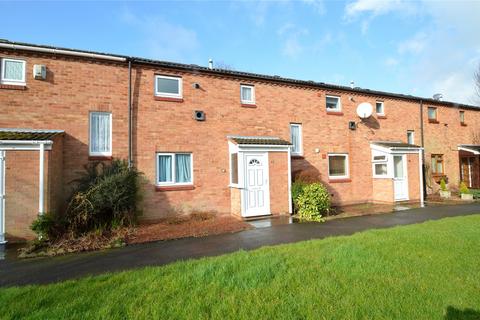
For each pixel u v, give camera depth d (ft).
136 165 33.42
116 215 28.63
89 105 31.68
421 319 10.49
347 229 27.96
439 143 60.49
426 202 47.67
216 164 37.65
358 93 50.39
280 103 42.98
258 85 41.65
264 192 36.22
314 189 35.01
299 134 44.68
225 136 38.52
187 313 11.23
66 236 24.97
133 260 19.26
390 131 53.52
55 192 27.73
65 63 30.89
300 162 43.83
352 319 10.55
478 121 68.39
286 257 17.90
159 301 12.26
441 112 61.77
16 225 24.85
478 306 11.35
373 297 12.23
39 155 25.75
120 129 32.94
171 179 35.42
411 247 19.31
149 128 34.37
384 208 41.93
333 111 47.67
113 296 12.79
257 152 36.24
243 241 24.00
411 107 57.11
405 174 48.24
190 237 26.11
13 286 14.96
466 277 14.17
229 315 11.03
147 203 33.47
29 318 11.05
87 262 19.06
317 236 25.17
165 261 18.85
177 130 35.83
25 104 28.99
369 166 49.98
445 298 12.01
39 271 17.43
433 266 15.70
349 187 47.57
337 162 47.70
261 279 14.30
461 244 19.85
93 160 31.45
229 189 38.09
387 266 15.75
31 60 29.58
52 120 29.96
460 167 63.67
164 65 35.29
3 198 24.70
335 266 16.02
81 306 11.92
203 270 15.44
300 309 11.36
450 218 30.40
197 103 37.22
